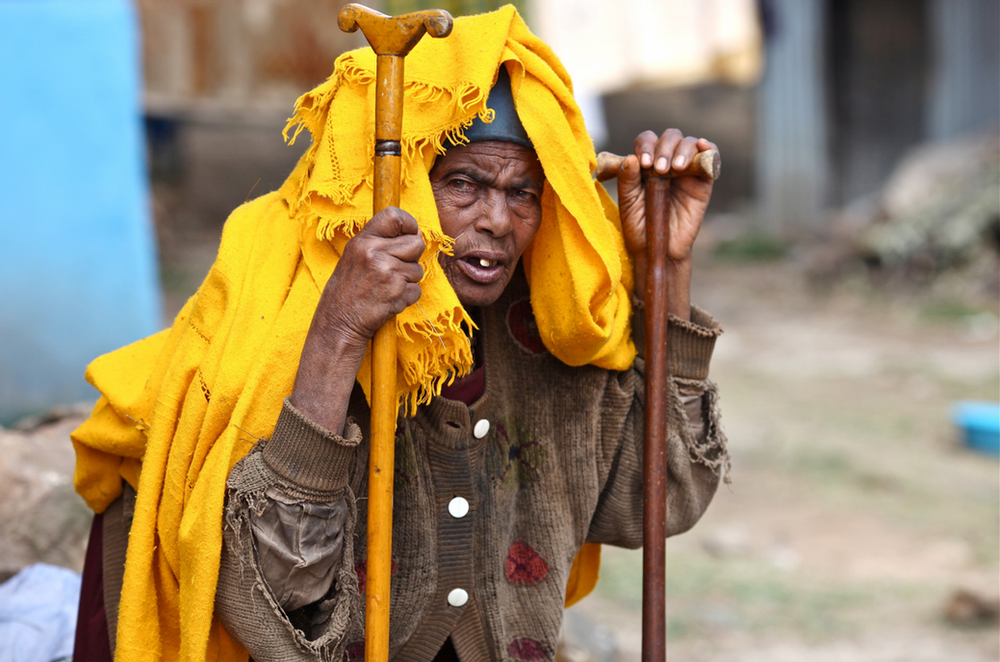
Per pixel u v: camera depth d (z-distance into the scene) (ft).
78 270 33.63
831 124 111.86
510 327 13.01
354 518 11.37
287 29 49.21
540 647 13.29
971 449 51.29
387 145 10.50
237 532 10.66
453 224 11.53
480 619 12.79
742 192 119.14
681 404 13.43
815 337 74.90
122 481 13.07
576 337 12.14
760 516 42.60
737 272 95.96
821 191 110.11
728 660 30.45
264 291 11.33
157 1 47.21
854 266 91.09
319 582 11.10
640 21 57.31
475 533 12.63
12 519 18.49
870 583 36.29
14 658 15.16
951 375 64.85
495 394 12.70
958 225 87.86
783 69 108.58
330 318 10.55
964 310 79.71
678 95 119.55
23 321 32.50
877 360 68.54
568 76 12.12
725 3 57.98
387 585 11.05
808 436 52.80
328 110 11.56
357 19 10.37
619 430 13.37
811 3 107.04
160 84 47.78
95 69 33.58
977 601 33.17
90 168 33.73
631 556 38.34
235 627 11.03
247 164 108.58
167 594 11.71
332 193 10.98
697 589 35.55
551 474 13.08
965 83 107.86
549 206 12.26
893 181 101.76
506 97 11.51
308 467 10.63
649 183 12.94
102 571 13.30
